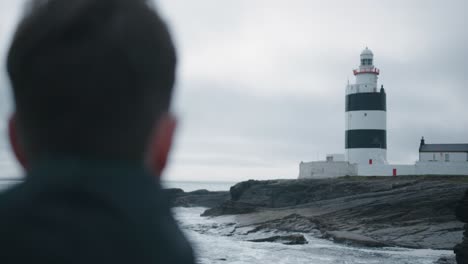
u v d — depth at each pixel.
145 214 0.94
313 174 64.94
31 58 0.88
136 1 0.96
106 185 0.91
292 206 53.97
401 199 43.31
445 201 40.88
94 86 0.90
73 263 0.83
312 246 32.38
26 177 0.92
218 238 36.78
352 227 39.97
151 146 1.01
